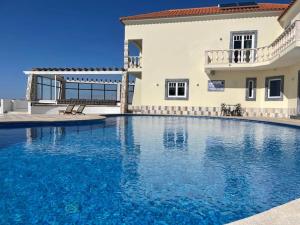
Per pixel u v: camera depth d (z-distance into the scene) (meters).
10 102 21.55
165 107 21.41
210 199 4.13
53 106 20.88
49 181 4.90
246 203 3.98
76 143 8.78
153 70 21.59
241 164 6.21
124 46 22.00
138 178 5.13
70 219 3.43
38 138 9.55
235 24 19.89
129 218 3.48
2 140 9.09
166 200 4.07
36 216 3.50
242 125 14.37
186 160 6.58
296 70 16.48
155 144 8.75
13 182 4.84
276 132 11.70
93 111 21.92
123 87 21.53
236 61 19.81
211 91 20.50
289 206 2.94
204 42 20.59
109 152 7.46
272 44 16.80
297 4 15.62
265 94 19.23
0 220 3.40
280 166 6.05
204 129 12.71
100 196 4.21
